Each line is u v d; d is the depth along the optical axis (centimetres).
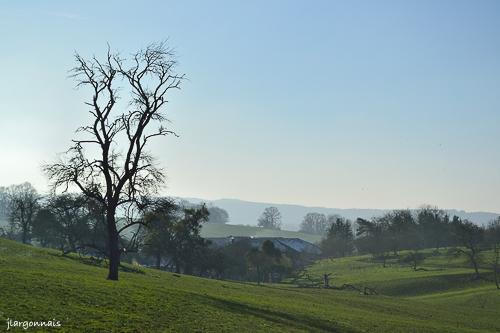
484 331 6212
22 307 2775
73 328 2564
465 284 14125
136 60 5053
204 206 13388
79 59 4922
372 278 15288
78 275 4966
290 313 4581
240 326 3381
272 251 16000
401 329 4950
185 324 3134
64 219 10481
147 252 12638
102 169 4962
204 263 13100
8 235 14438
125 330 2717
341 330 4222
